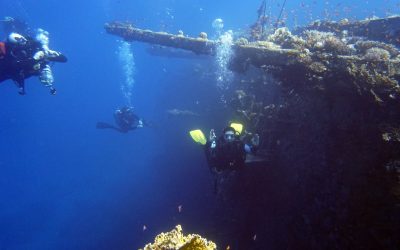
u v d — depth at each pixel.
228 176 8.57
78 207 20.33
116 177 22.86
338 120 5.23
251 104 9.55
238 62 6.96
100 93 64.62
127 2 73.81
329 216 4.89
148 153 23.92
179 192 14.75
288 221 6.12
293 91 6.84
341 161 4.95
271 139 7.48
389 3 39.19
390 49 6.18
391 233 3.71
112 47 84.94
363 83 4.76
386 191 3.99
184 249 2.38
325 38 6.54
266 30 11.69
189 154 15.49
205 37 7.66
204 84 17.03
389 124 4.38
